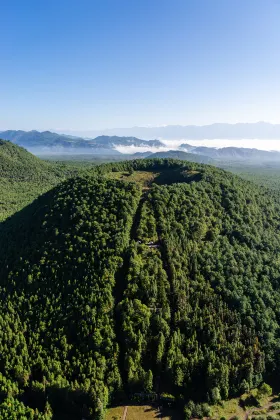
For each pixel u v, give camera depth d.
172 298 109.31
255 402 94.38
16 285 121.12
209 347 99.62
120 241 120.50
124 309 102.94
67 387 88.38
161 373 96.81
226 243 133.75
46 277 118.88
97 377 90.62
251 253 133.00
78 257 119.19
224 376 93.75
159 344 96.81
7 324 105.75
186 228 132.75
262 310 112.38
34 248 132.62
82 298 106.44
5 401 86.31
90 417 86.12
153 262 115.81
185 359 95.94
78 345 97.88
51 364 93.19
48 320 105.19
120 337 99.81
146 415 89.06
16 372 91.62
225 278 118.12
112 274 111.94
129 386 93.25
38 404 90.62
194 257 122.50
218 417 88.81
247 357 99.38
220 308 107.75
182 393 94.12
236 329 103.62
